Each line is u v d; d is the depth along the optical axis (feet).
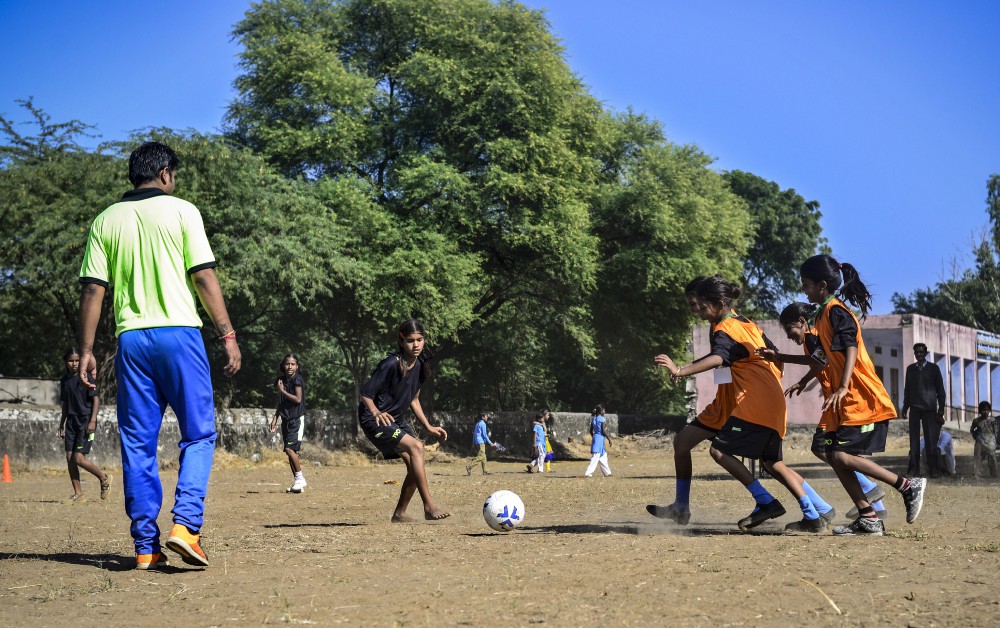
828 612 12.66
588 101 114.32
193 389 17.99
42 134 86.69
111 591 15.55
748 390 23.16
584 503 38.24
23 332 96.53
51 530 27.68
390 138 109.19
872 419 22.72
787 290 217.15
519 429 123.24
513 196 105.29
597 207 120.98
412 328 28.35
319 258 87.51
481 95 106.63
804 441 130.41
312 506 38.24
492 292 121.19
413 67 104.78
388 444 28.04
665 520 28.89
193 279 18.02
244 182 84.53
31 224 78.89
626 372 163.94
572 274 107.86
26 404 76.23
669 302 126.62
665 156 120.88
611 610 12.96
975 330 168.14
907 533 22.47
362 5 111.14
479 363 145.38
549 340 141.90
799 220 212.43
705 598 13.73
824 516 23.63
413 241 99.14
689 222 120.67
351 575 16.66
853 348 22.67
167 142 82.89
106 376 84.74
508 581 15.51
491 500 24.53
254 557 19.54
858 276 23.71
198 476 17.90
